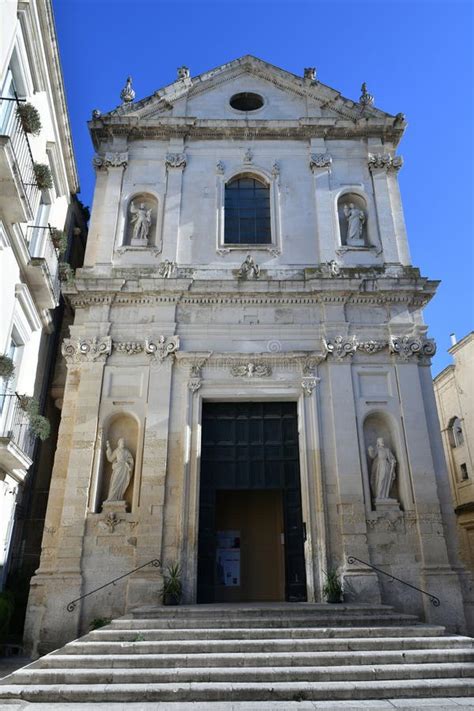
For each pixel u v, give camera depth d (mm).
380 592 14477
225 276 18406
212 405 17328
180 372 17000
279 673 8828
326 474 15914
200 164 20375
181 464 15812
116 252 18844
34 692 8242
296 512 16094
